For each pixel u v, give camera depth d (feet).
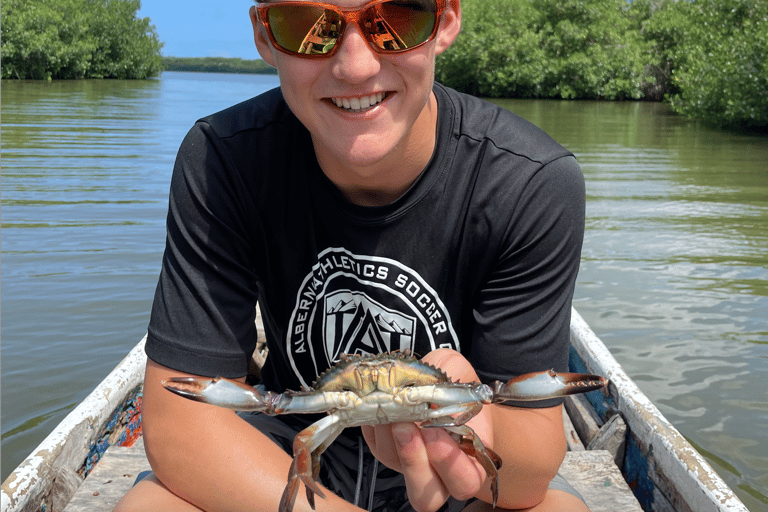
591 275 8.39
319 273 2.74
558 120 29.91
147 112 29.86
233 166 2.65
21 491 2.87
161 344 2.53
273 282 2.80
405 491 2.83
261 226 2.70
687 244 9.75
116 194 12.18
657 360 6.08
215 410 2.47
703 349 6.31
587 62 44.45
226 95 43.98
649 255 9.21
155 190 12.66
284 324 2.85
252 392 2.06
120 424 3.81
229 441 2.43
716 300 7.56
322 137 2.40
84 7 61.98
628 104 41.98
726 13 35.24
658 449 3.24
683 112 30.99
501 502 2.56
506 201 2.56
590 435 3.78
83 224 9.94
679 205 12.36
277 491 2.38
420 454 2.17
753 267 8.71
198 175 2.62
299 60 2.28
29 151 17.13
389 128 2.36
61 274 7.77
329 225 2.68
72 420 3.38
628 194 13.34
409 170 2.55
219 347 2.56
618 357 6.14
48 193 12.09
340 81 2.26
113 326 6.44
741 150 20.52
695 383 5.65
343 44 2.21
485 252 2.62
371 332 2.76
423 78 2.33
